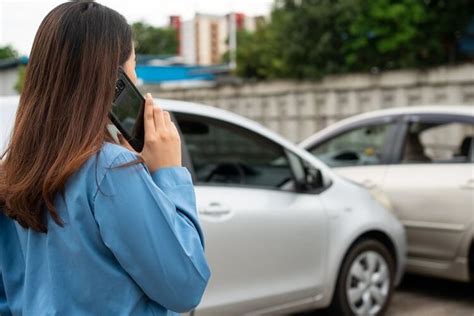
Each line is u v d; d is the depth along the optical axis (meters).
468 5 11.17
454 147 4.88
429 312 4.63
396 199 4.98
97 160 1.22
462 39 11.78
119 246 1.20
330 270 3.95
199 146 4.06
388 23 11.48
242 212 3.43
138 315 1.26
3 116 3.09
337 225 3.98
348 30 12.25
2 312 1.43
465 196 4.62
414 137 5.13
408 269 5.00
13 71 29.78
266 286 3.55
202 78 18.91
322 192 4.00
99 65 1.27
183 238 1.26
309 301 3.84
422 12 11.20
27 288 1.29
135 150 1.33
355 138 5.54
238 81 15.30
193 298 1.27
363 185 4.68
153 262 1.21
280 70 13.73
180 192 1.31
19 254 1.42
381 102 10.64
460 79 9.35
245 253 3.43
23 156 1.27
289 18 12.98
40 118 1.26
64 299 1.23
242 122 3.80
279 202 3.68
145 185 1.23
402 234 4.50
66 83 1.26
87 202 1.21
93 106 1.26
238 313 3.41
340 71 12.41
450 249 4.71
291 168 3.91
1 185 1.30
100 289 1.23
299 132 12.35
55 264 1.24
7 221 1.43
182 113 3.54
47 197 1.22
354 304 4.16
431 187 4.80
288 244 3.66
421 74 9.93
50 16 1.32
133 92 1.33
